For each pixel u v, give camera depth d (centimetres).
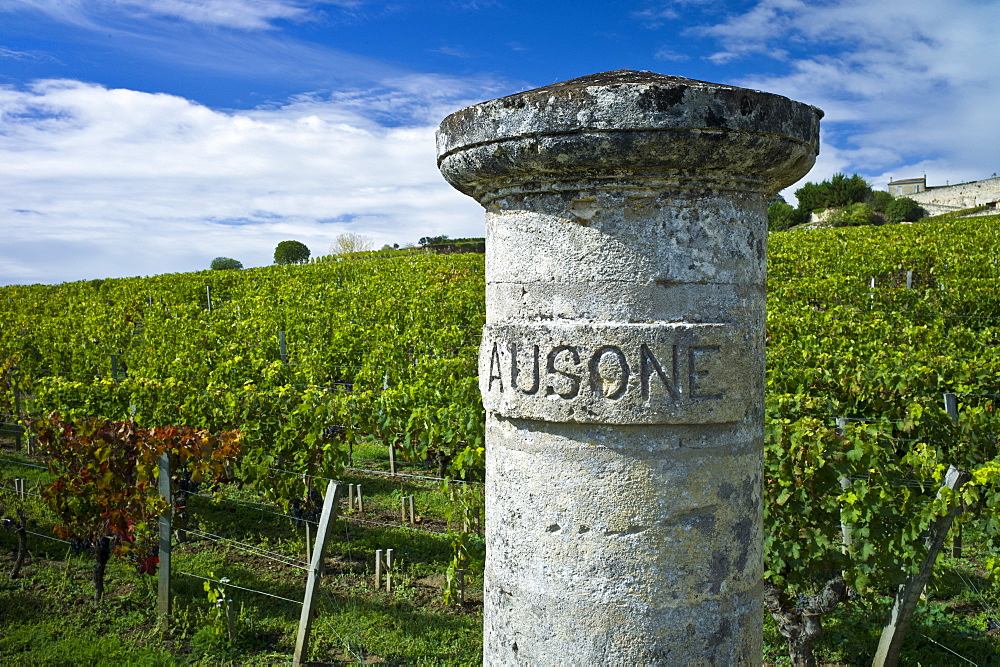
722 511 220
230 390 782
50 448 591
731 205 219
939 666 459
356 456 960
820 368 799
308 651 473
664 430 212
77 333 1401
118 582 590
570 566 220
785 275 1892
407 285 2095
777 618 451
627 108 194
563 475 219
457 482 655
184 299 2383
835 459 460
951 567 592
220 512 769
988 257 1734
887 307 1392
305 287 2209
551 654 224
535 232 222
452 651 481
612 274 212
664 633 217
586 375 210
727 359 214
